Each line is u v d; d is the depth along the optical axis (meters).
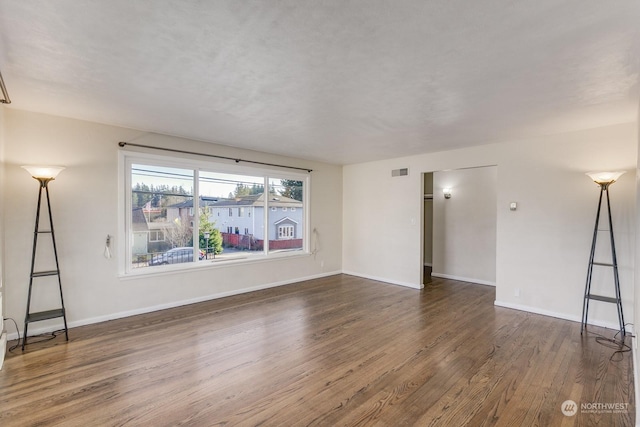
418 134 4.10
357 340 3.29
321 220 6.43
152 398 2.24
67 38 1.90
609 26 1.72
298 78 2.45
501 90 2.64
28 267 3.28
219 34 1.85
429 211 7.71
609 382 2.46
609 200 3.59
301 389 2.37
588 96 2.75
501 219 4.47
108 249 3.80
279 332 3.50
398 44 1.95
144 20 1.72
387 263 6.02
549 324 3.75
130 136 3.95
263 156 5.39
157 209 4.25
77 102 3.02
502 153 4.48
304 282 5.99
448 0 1.52
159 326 3.64
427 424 1.98
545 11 1.59
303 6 1.58
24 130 3.26
